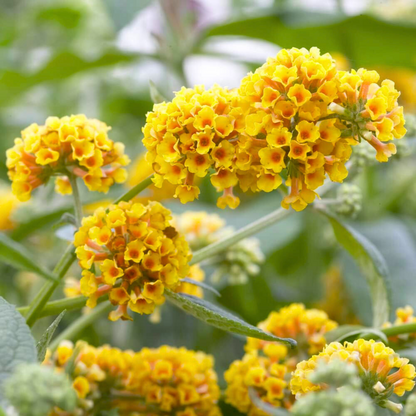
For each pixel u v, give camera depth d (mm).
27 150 615
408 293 776
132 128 1192
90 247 601
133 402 629
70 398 519
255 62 1066
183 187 601
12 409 540
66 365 623
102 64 1048
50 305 620
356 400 522
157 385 632
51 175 625
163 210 605
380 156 594
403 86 1073
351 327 644
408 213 1042
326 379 534
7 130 1196
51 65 1018
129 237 598
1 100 1106
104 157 625
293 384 580
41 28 1382
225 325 594
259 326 657
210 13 1078
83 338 724
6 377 551
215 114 589
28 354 557
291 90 583
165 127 593
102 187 626
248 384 635
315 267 908
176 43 1053
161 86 1272
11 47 1337
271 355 644
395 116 590
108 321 779
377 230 875
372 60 1041
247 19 985
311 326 650
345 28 972
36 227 752
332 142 587
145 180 616
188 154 593
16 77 1032
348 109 588
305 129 584
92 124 624
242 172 599
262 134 594
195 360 641
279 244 854
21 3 1579
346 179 687
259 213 922
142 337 792
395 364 585
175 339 800
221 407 665
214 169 599
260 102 589
